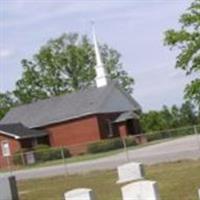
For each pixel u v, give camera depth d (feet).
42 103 244.83
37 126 230.89
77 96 235.40
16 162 178.29
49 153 173.99
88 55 311.68
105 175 104.47
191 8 84.43
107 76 251.39
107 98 227.81
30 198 86.33
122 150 172.04
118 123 226.38
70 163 149.48
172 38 84.84
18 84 315.99
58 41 311.06
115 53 306.76
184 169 92.48
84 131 223.92
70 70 312.50
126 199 52.75
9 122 241.14
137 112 242.17
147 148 155.63
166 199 65.16
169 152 126.82
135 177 85.61
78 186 92.73
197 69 84.33
